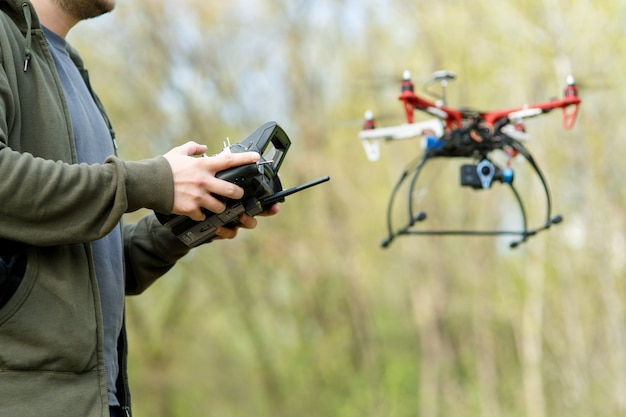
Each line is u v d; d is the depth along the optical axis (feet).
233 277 99.04
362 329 97.14
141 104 94.48
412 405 95.71
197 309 105.60
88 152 10.18
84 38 92.12
